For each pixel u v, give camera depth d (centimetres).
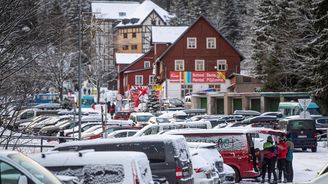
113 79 15562
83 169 1505
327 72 7306
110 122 5900
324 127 6078
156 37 13062
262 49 9125
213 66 11794
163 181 1822
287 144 3131
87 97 10612
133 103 9606
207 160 2558
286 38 8194
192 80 10962
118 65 15338
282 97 8088
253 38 9781
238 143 3072
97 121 6212
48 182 1205
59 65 8356
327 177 1366
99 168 1487
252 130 3175
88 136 4809
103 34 16275
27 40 2209
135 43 19362
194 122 4053
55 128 5975
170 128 3941
